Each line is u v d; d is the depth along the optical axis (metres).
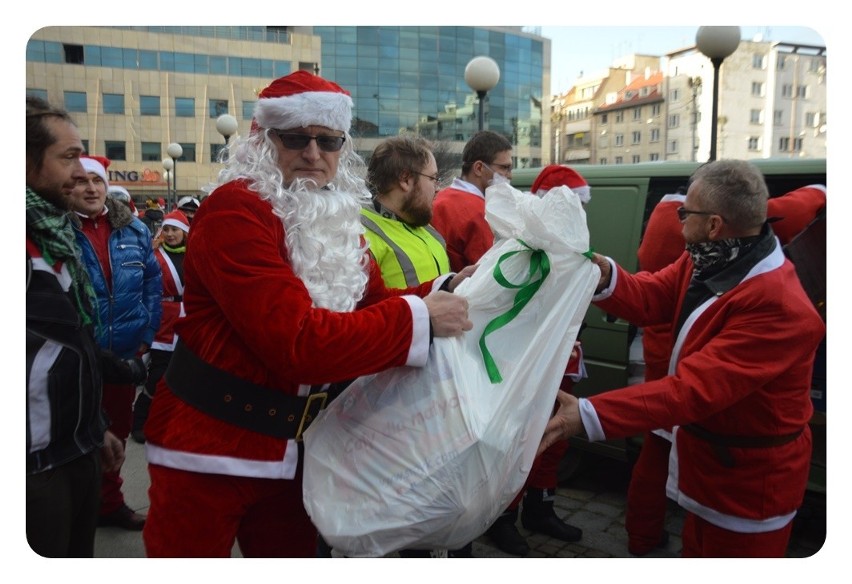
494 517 1.59
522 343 1.65
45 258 1.69
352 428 1.58
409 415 1.52
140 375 2.12
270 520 1.72
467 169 3.27
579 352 3.07
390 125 37.03
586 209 3.71
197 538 1.54
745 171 1.91
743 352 1.78
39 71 32.34
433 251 2.48
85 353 1.76
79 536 1.87
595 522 3.34
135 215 3.82
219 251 1.42
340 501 1.54
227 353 1.54
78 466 1.78
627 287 2.26
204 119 34.50
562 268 1.68
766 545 1.91
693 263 2.08
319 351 1.38
